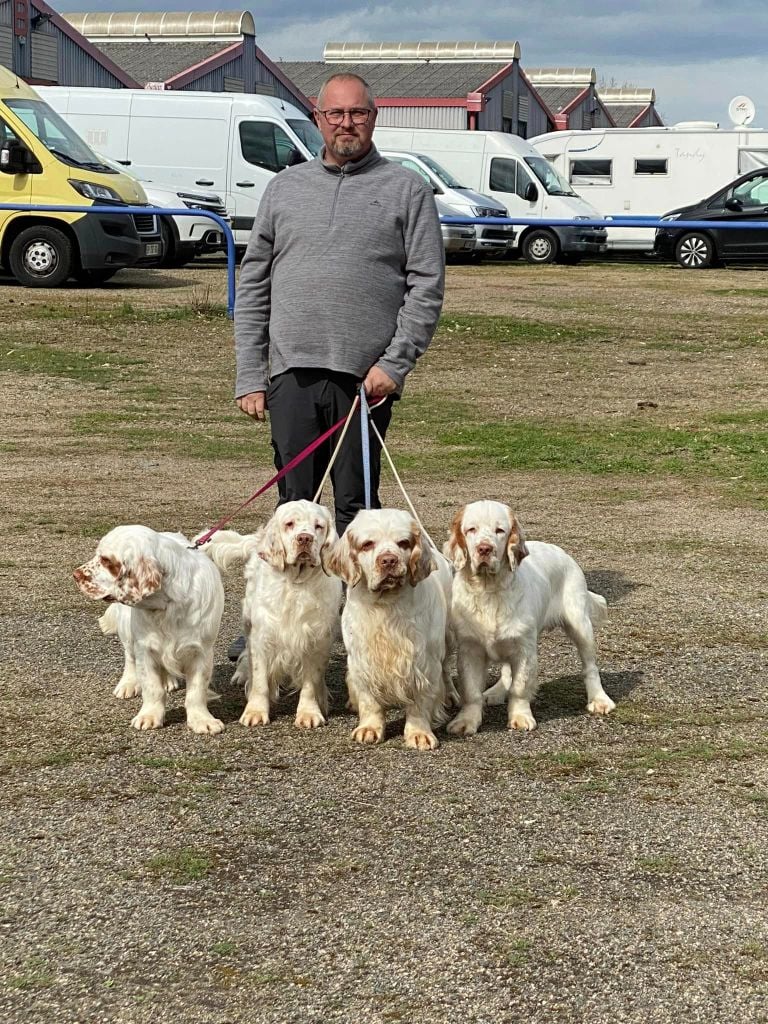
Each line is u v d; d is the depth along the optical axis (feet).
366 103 18.94
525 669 17.39
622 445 39.52
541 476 35.58
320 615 17.40
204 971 11.48
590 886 12.99
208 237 78.79
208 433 40.98
